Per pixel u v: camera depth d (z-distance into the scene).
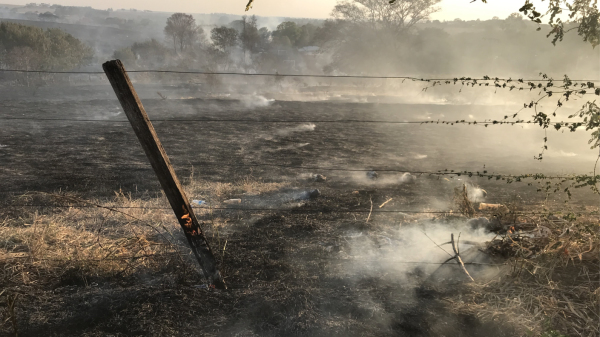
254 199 9.31
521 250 5.13
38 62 40.88
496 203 8.67
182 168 12.91
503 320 4.13
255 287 4.91
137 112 4.19
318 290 4.83
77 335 3.94
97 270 5.06
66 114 24.23
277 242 6.47
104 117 23.55
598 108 4.58
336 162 14.17
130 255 5.39
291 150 16.19
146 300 4.50
